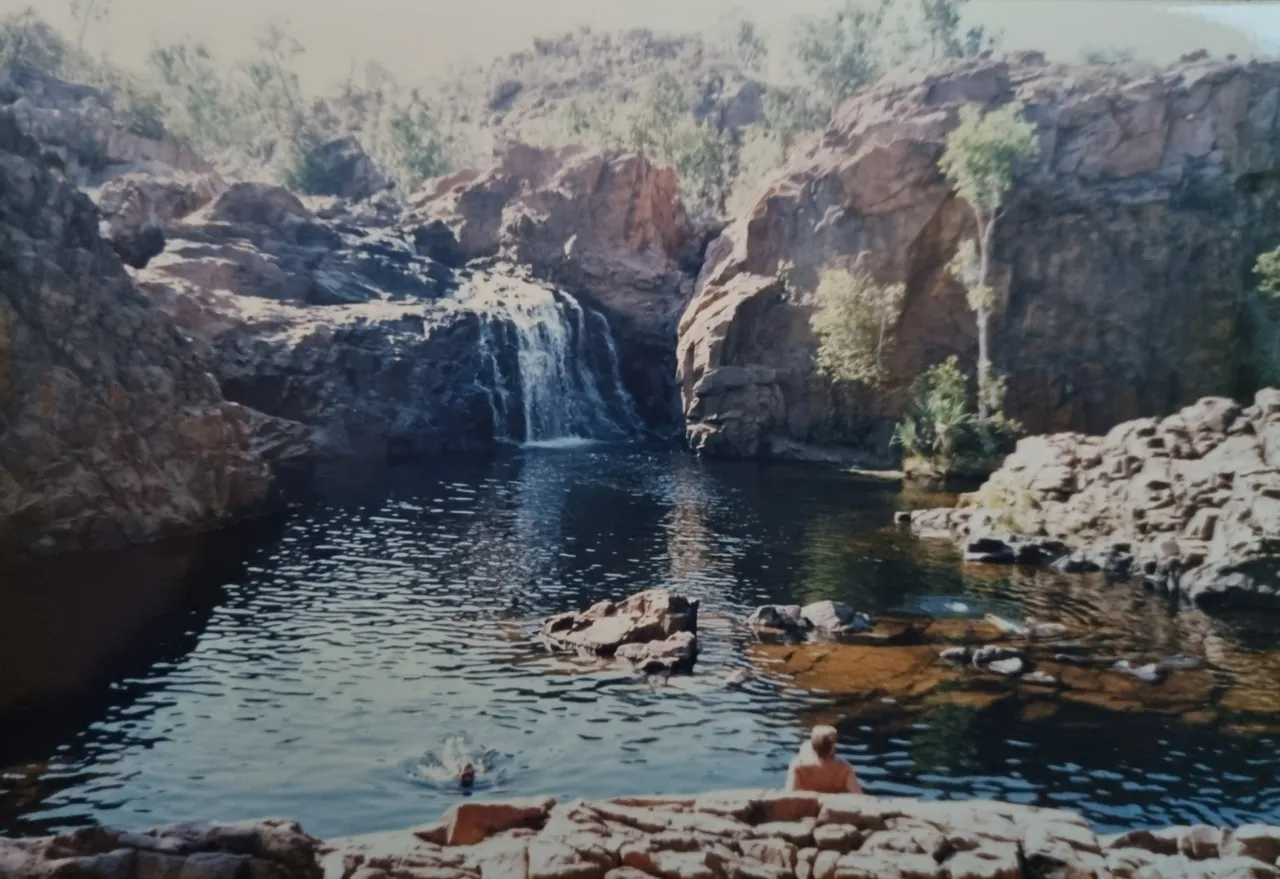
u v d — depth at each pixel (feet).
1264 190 213.25
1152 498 127.95
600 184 291.17
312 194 359.46
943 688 83.61
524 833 40.83
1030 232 217.15
